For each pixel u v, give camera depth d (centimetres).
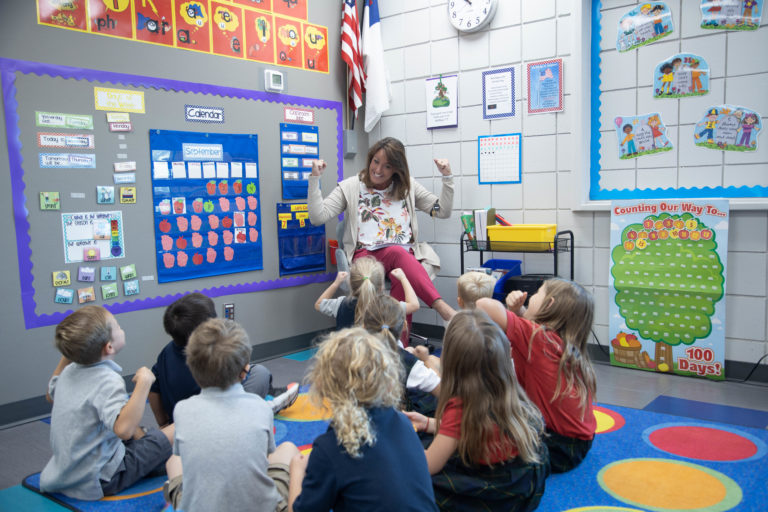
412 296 305
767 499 188
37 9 272
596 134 347
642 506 186
